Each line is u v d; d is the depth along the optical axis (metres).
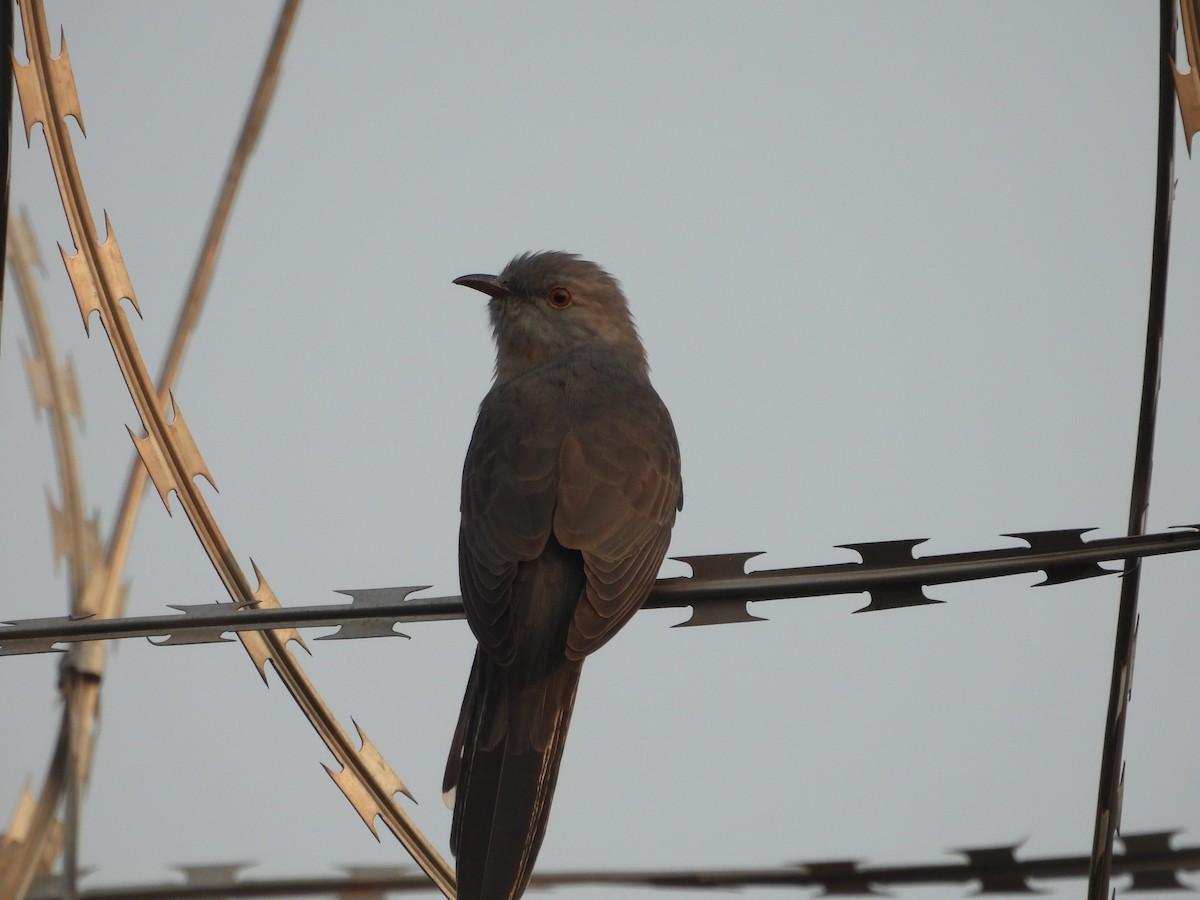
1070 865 7.34
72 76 7.95
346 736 7.64
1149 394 6.70
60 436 8.48
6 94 7.50
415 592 7.91
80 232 7.86
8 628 7.60
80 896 7.61
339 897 7.72
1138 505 6.77
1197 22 6.77
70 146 7.92
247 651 7.63
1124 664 6.70
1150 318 6.68
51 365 8.66
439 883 7.50
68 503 8.41
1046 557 6.91
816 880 7.52
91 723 7.87
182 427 8.00
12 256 8.79
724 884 7.64
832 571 7.43
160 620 7.59
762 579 7.56
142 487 8.63
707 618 7.57
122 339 7.93
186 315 9.02
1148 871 7.18
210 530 7.94
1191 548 6.68
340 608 7.87
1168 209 6.61
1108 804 6.59
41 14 7.85
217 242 9.22
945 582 7.19
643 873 7.72
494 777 9.70
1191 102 6.75
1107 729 6.65
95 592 8.34
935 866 7.49
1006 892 7.38
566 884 8.08
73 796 7.73
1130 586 6.74
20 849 7.62
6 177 7.52
